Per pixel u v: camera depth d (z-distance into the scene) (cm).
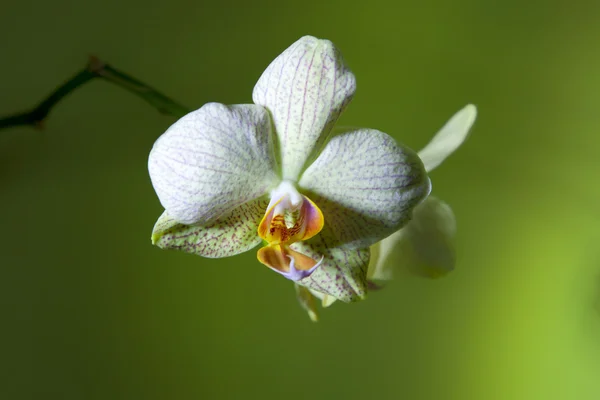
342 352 60
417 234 52
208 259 57
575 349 63
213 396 58
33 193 55
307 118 47
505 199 61
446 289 61
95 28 54
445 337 61
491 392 62
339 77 46
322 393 60
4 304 55
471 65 59
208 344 58
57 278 55
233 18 55
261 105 47
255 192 48
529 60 59
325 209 48
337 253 49
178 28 55
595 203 61
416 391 61
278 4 56
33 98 54
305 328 59
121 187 56
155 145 46
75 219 55
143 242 56
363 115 58
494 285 61
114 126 55
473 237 61
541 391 63
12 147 54
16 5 53
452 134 51
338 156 47
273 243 48
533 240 62
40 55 54
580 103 60
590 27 59
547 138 61
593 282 62
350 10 57
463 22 58
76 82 51
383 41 58
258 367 58
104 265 56
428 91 59
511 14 58
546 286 62
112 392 56
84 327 56
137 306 56
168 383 57
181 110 52
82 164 55
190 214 47
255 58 56
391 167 47
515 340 62
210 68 56
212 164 46
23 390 55
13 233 55
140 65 55
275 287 58
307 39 46
